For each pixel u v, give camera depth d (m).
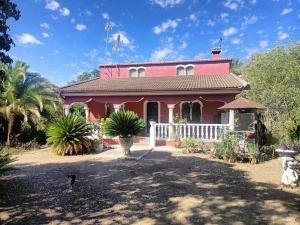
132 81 20.66
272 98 18.12
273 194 6.92
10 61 6.50
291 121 9.33
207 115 18.95
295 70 17.39
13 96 15.83
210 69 22.23
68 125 13.25
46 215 5.60
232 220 5.29
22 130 17.00
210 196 6.75
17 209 5.93
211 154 12.45
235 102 13.10
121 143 12.55
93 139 14.34
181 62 22.72
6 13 6.11
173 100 16.64
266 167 10.25
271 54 24.44
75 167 10.27
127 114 12.66
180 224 5.12
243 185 7.78
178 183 7.98
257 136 12.99
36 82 17.38
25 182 8.08
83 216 5.54
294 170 7.78
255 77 22.30
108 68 24.59
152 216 5.51
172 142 16.00
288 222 5.18
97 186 7.65
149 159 11.97
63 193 7.02
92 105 21.36
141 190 7.27
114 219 5.38
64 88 18.80
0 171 7.73
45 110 17.42
